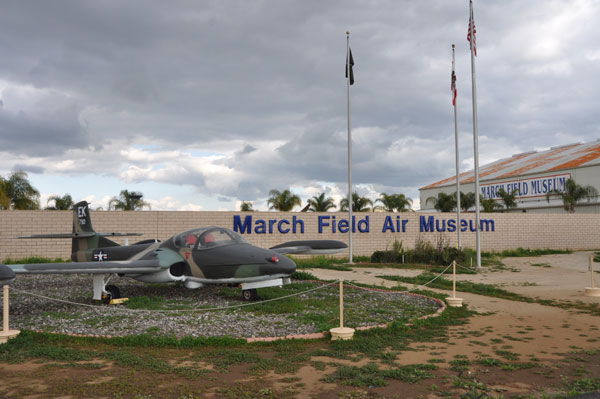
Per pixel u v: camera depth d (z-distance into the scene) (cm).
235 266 1100
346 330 751
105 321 873
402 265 2184
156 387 520
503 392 513
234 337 755
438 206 4919
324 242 1552
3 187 2750
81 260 1522
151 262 1149
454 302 1116
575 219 3325
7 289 734
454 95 2492
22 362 611
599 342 748
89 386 519
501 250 3080
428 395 504
